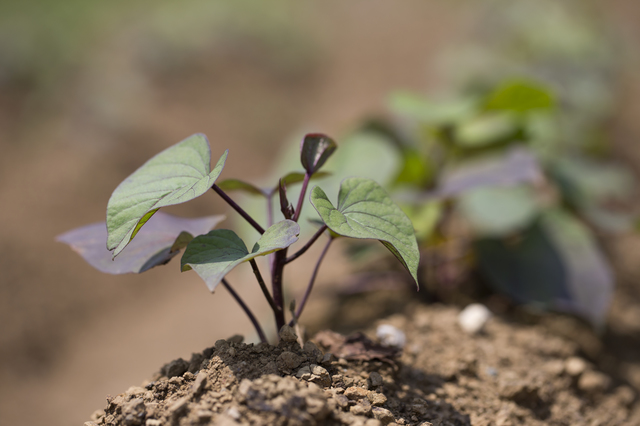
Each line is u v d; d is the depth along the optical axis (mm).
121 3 4457
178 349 1890
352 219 1071
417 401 1151
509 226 1382
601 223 1468
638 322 1416
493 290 1439
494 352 1284
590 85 2615
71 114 3098
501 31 3365
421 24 4855
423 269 1459
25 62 3363
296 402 1058
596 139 2270
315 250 1868
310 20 5031
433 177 1484
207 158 1082
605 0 4328
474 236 1462
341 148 1436
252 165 3217
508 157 1361
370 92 3906
